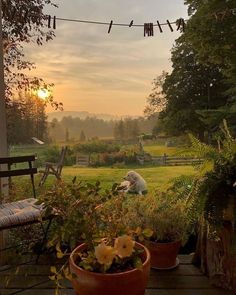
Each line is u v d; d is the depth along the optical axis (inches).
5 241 92.2
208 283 76.0
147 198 84.8
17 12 109.6
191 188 71.3
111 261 54.4
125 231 61.4
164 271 80.9
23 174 94.2
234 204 65.9
